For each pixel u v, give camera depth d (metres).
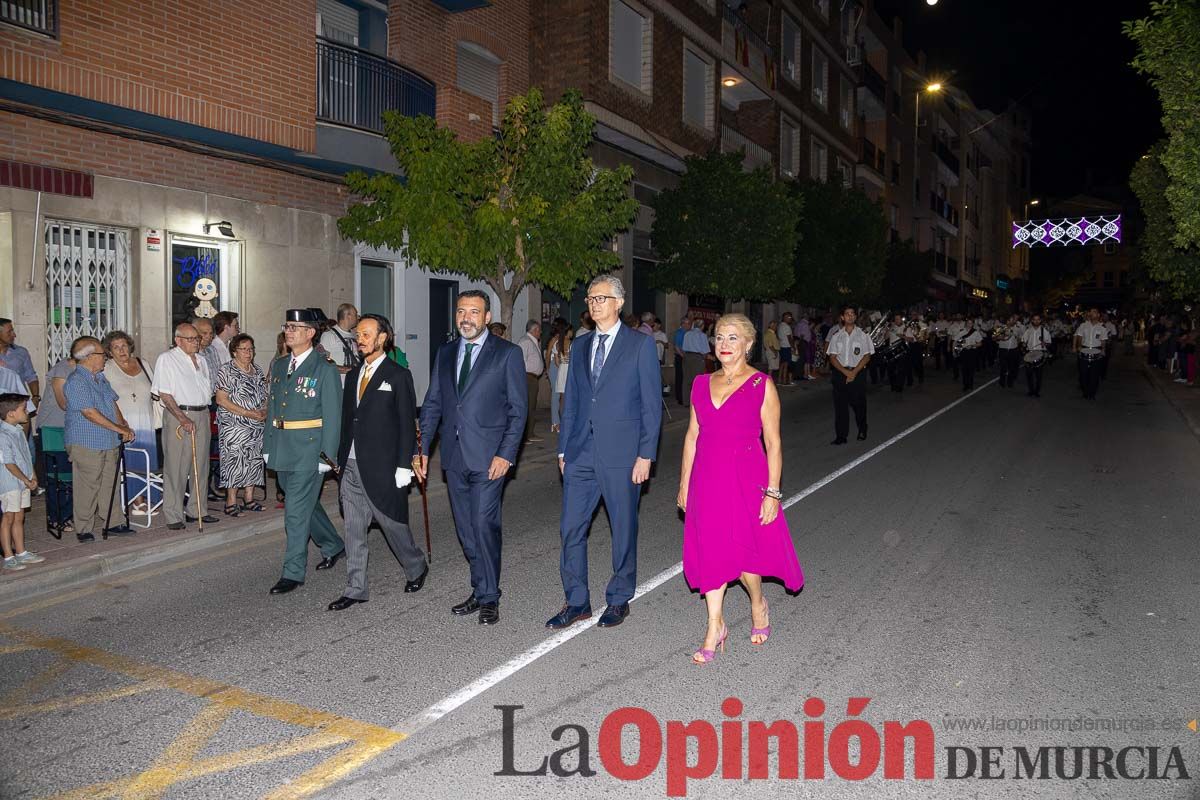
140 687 4.65
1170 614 5.77
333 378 6.15
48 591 6.32
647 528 8.30
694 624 5.61
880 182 39.97
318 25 13.73
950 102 54.88
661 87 20.97
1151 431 14.72
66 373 7.71
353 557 5.97
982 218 64.75
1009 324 23.00
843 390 13.22
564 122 11.66
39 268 9.89
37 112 9.77
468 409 5.55
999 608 5.89
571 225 11.65
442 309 16.72
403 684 4.68
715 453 4.94
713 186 19.42
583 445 5.49
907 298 35.94
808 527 8.17
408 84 14.70
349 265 14.05
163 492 7.80
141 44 10.00
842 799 3.58
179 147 11.27
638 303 21.66
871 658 5.02
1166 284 24.94
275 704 4.44
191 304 11.80
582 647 5.20
